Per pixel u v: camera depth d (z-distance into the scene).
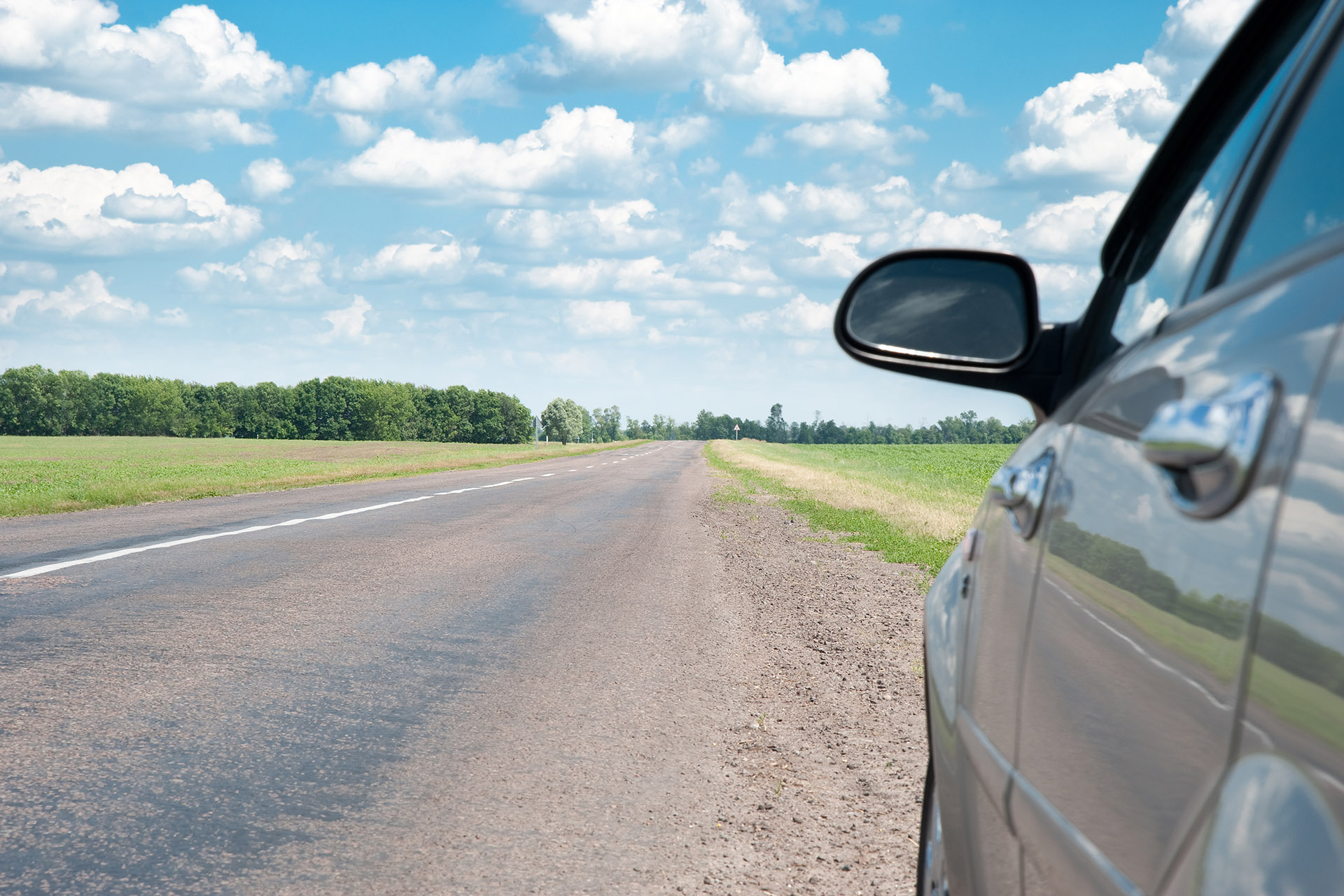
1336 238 1.07
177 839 3.08
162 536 11.55
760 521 17.45
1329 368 0.91
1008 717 1.66
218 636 6.05
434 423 194.75
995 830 1.71
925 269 2.22
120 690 4.72
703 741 4.42
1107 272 2.05
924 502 21.86
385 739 4.22
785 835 3.37
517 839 3.23
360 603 7.51
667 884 2.94
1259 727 0.88
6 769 3.60
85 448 98.62
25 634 5.83
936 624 2.41
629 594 8.64
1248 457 0.96
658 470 42.62
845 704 5.16
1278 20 1.55
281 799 3.47
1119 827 1.15
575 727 4.55
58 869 2.83
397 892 2.80
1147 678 1.13
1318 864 0.77
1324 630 0.82
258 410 185.00
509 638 6.47
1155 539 1.18
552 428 199.38
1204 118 1.75
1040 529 1.67
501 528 14.10
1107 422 1.50
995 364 2.16
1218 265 1.49
